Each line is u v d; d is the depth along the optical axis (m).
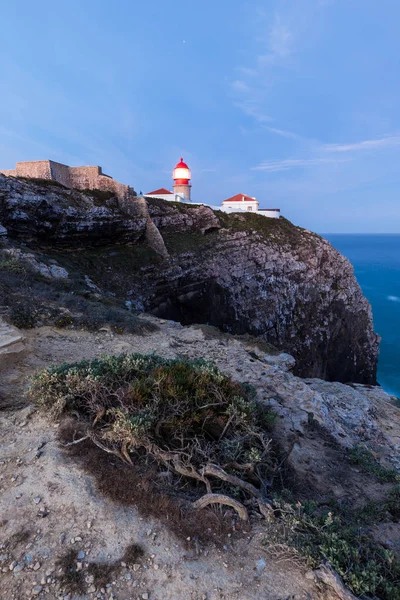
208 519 4.96
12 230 25.75
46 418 6.76
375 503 6.66
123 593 3.96
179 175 63.28
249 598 4.00
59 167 33.91
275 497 5.61
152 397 6.98
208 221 46.19
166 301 35.31
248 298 42.56
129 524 4.75
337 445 9.08
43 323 13.51
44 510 4.83
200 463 5.88
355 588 4.11
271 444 7.72
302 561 4.47
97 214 31.86
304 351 46.09
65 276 22.67
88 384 7.04
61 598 3.85
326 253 53.47
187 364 8.66
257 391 10.88
